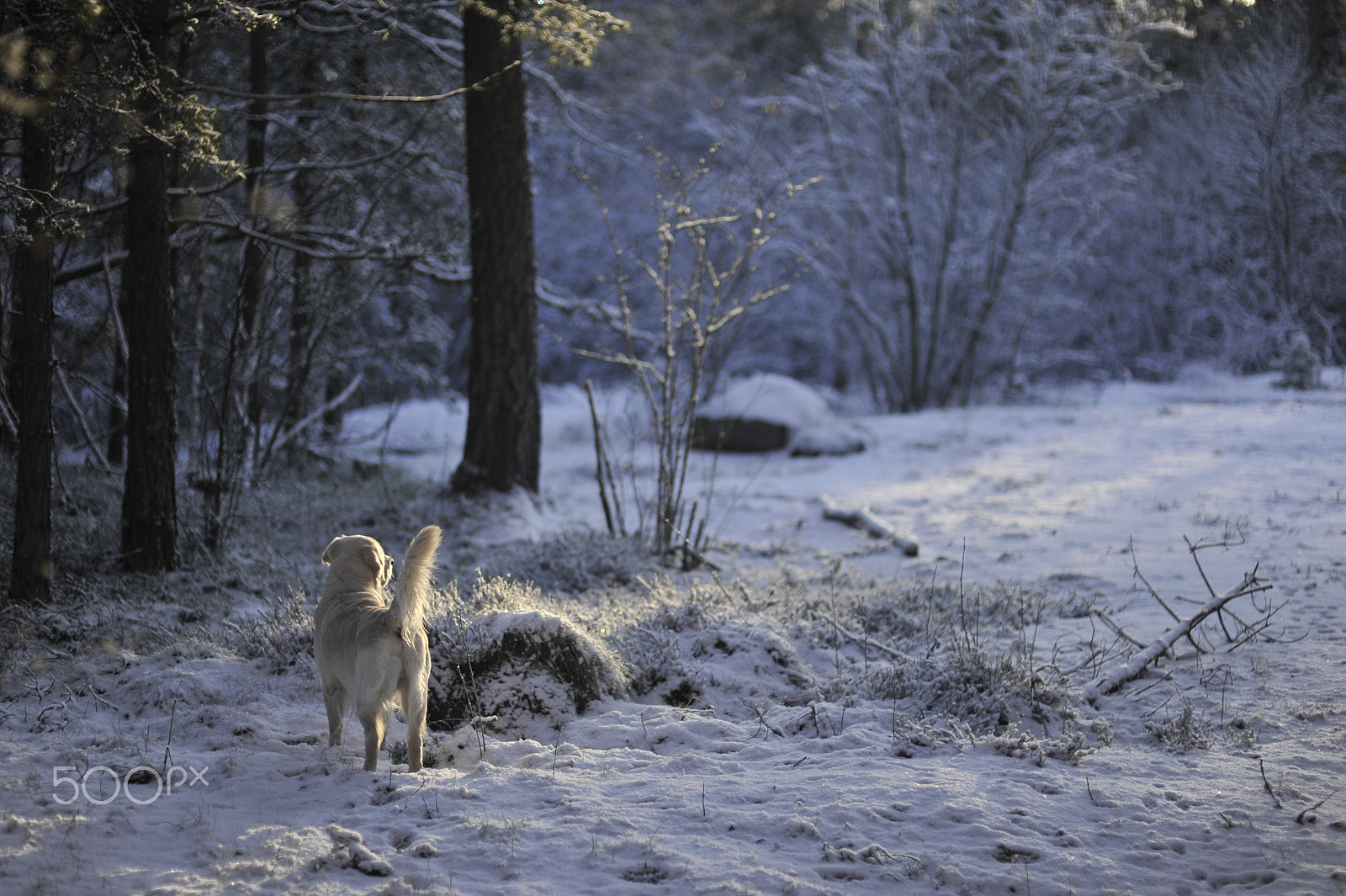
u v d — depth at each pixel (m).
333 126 14.86
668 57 33.94
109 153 9.16
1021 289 28.97
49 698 5.71
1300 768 4.73
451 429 21.80
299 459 16.02
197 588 8.53
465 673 5.84
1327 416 18.11
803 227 29.44
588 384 11.02
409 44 15.20
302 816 4.23
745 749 5.21
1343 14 29.67
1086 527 11.26
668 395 10.89
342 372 17.36
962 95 27.81
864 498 14.44
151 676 5.95
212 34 11.51
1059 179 27.94
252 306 11.77
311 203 13.56
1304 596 7.73
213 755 4.95
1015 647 6.89
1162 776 4.71
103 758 4.87
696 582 8.79
